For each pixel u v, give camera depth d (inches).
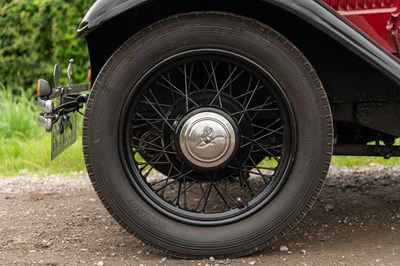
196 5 141.3
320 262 136.6
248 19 132.8
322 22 128.0
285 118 135.8
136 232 136.8
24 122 313.9
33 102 351.6
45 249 151.5
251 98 139.9
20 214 186.1
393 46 148.9
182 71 139.9
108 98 134.3
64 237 161.2
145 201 136.6
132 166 137.1
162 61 134.0
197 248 136.6
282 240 152.3
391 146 154.9
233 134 135.2
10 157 273.0
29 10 381.7
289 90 133.9
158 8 141.0
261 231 136.3
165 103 151.1
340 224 166.2
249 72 135.8
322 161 134.3
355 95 141.6
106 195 135.6
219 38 133.1
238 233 136.3
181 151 135.9
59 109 149.6
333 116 147.0
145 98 142.4
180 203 188.2
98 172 135.2
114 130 135.0
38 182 234.8
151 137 157.2
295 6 128.0
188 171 142.8
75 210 189.3
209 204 186.4
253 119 149.8
